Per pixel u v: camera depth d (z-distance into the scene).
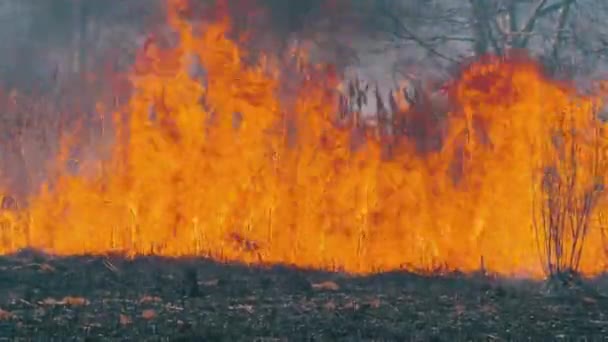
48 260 37.59
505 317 30.19
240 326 27.53
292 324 28.06
